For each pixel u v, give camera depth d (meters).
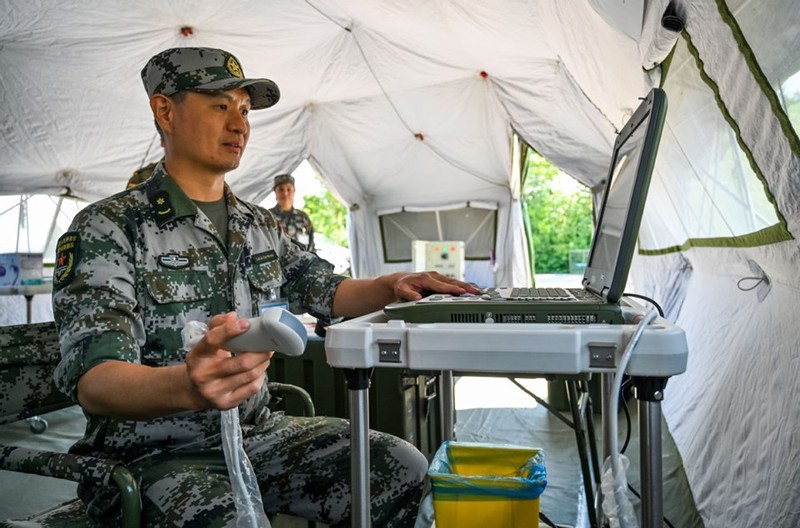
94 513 0.97
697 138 2.16
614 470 0.68
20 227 6.27
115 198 1.18
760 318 1.89
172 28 4.69
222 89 1.23
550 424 3.18
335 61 5.68
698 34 1.56
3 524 1.01
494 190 7.86
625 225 0.75
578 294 0.95
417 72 5.89
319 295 1.41
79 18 4.27
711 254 2.67
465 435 3.06
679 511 1.97
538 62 4.42
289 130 6.87
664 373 0.65
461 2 3.69
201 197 1.31
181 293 1.16
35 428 3.26
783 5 1.11
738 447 1.69
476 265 8.09
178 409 0.76
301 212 5.98
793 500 1.22
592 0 2.24
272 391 1.44
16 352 1.13
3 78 4.82
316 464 1.21
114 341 0.91
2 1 3.83
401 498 1.21
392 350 0.73
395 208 8.28
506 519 0.92
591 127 4.88
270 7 4.62
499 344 0.69
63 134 5.45
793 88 1.21
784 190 1.37
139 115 5.59
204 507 0.90
